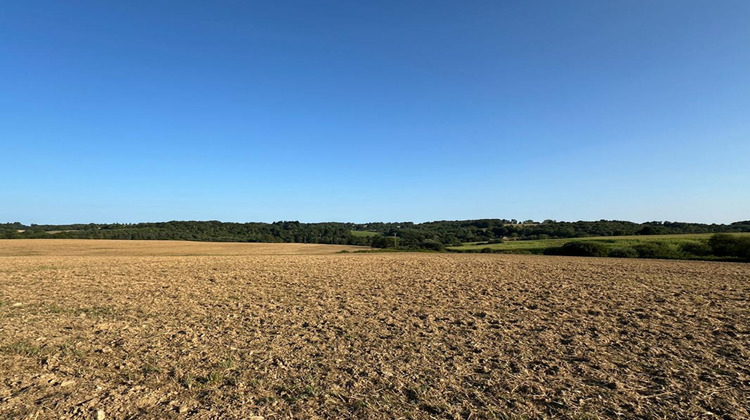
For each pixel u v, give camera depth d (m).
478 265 33.91
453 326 11.39
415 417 5.71
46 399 6.25
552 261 38.25
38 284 20.42
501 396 6.40
